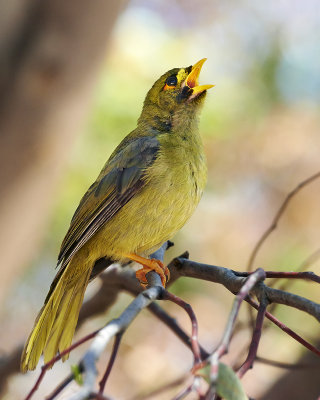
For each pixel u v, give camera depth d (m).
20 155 10.48
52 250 13.42
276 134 15.07
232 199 14.95
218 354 4.10
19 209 10.73
